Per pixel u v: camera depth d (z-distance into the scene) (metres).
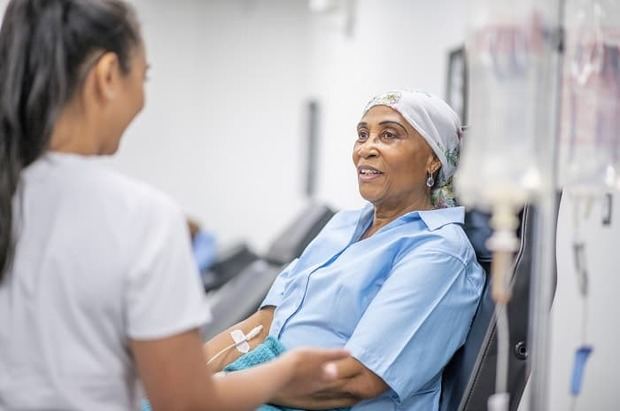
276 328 1.58
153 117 5.66
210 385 0.93
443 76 2.74
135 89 0.99
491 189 0.98
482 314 1.47
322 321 1.51
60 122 0.95
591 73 1.15
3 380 0.91
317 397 1.39
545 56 0.99
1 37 0.96
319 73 5.05
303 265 1.72
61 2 0.95
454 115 1.62
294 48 5.71
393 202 1.65
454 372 1.50
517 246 1.42
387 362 1.37
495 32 0.99
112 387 0.91
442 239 1.50
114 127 0.99
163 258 0.90
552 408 1.88
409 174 1.60
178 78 5.84
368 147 1.59
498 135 0.98
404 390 1.38
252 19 5.86
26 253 0.92
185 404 0.91
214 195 6.01
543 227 0.99
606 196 1.68
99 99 0.96
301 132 5.58
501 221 1.00
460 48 2.53
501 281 1.01
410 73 3.14
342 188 4.19
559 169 1.09
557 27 1.01
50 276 0.90
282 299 1.66
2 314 0.92
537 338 1.00
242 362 1.51
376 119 1.61
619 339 1.66
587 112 1.15
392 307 1.40
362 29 3.92
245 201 5.94
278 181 5.78
